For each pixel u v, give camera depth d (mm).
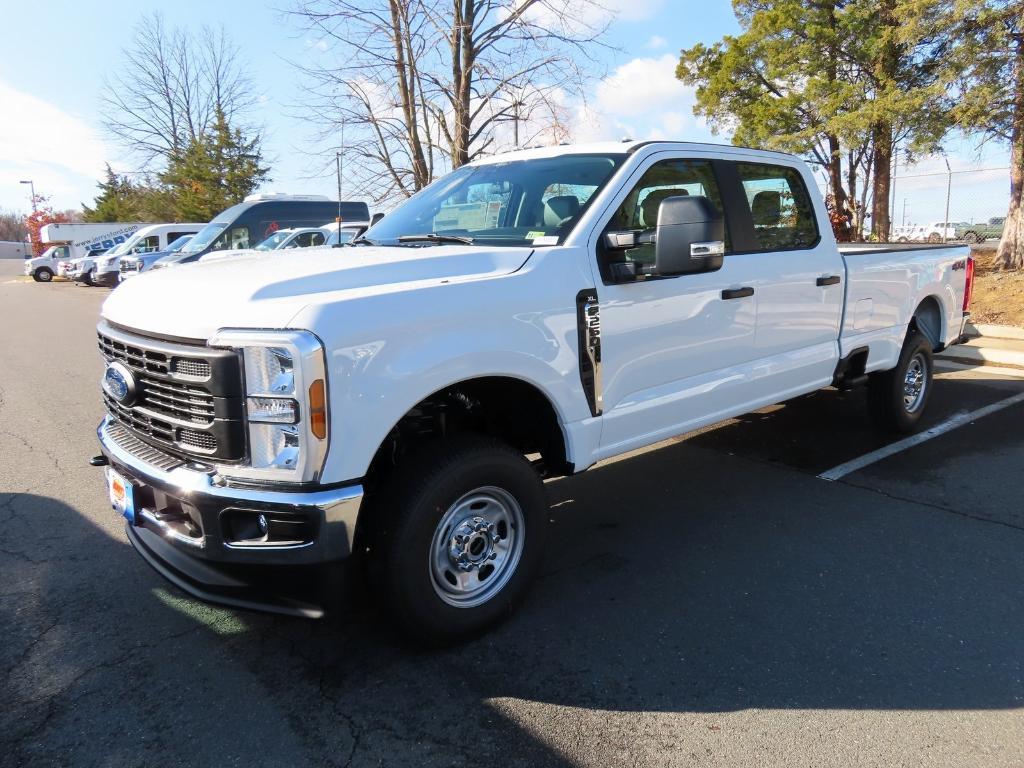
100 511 4777
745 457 5754
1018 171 14297
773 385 4598
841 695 2828
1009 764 2455
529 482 3287
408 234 4152
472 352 2969
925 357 6168
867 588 3660
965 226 23344
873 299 5363
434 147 13688
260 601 2809
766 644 3180
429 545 2977
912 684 2889
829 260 4938
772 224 4629
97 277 28016
